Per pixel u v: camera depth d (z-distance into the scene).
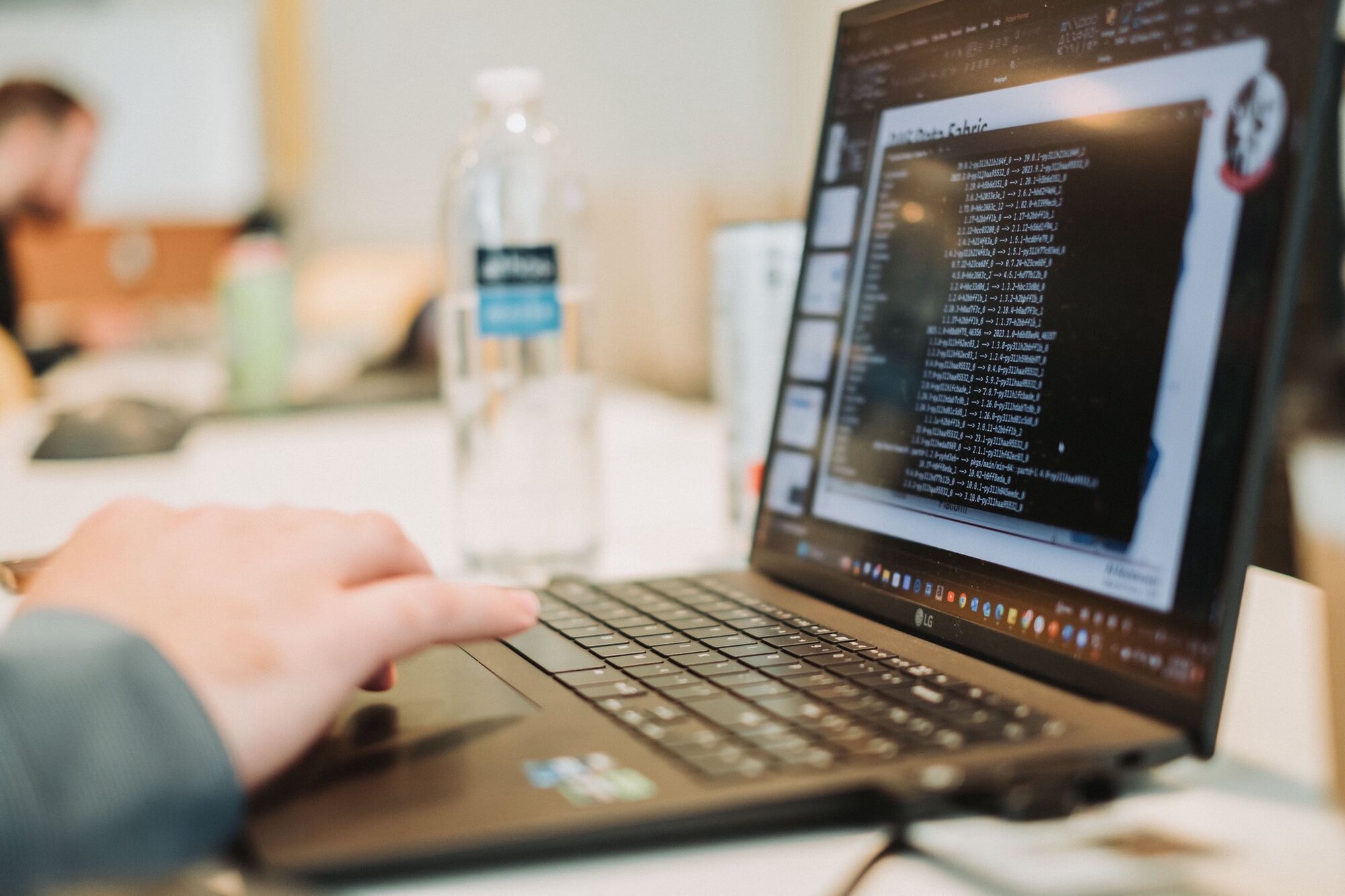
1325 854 0.40
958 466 0.59
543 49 3.38
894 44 0.70
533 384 1.15
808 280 0.74
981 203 0.60
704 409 1.77
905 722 0.45
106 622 0.42
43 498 1.15
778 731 0.44
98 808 0.37
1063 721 0.45
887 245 0.67
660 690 0.50
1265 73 0.47
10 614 0.76
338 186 3.29
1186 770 0.48
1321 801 0.45
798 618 0.63
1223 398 0.46
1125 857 0.40
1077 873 0.39
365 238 3.33
